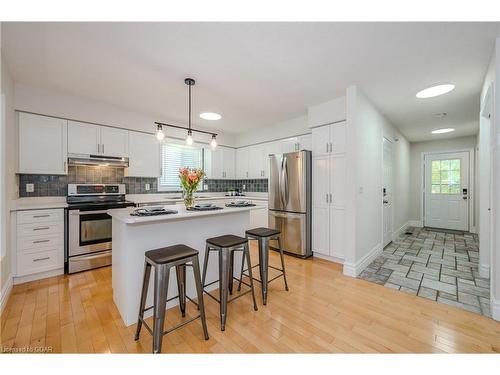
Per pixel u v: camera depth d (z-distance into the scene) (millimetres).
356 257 2828
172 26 1714
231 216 2549
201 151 5098
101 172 3592
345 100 3096
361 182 2963
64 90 2912
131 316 1809
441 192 5684
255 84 2727
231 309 2049
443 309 2041
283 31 1771
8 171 2314
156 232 1948
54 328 1753
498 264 1839
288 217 3650
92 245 2965
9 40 1875
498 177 1805
